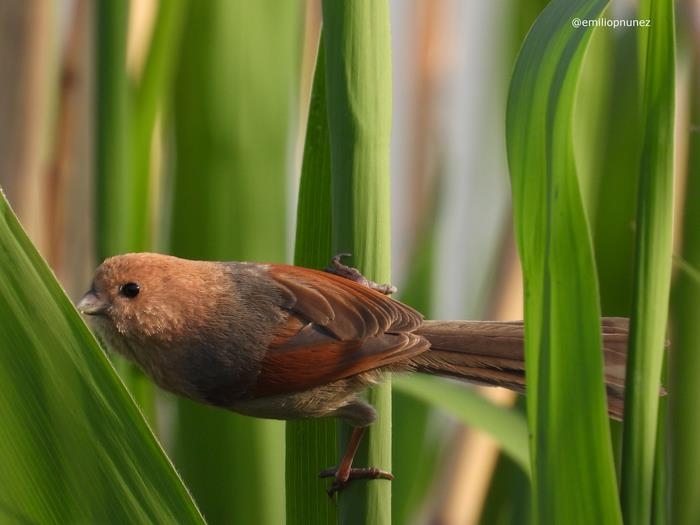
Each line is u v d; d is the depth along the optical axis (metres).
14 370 2.46
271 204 2.55
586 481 2.46
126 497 2.46
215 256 2.54
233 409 2.53
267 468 2.55
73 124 2.58
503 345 2.52
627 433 2.46
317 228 2.51
